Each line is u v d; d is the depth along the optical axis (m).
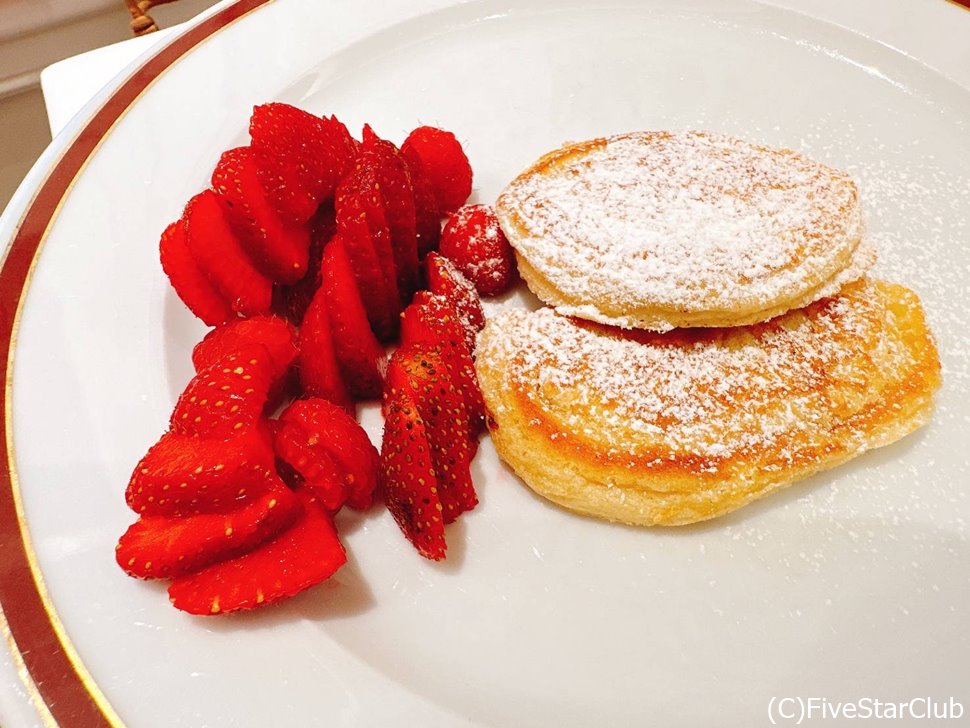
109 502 0.14
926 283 0.18
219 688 0.12
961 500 0.15
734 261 0.15
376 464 0.14
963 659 0.13
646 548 0.15
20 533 0.13
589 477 0.14
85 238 0.18
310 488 0.14
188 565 0.12
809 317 0.16
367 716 0.12
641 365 0.15
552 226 0.16
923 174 0.20
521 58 0.24
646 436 0.14
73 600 0.12
